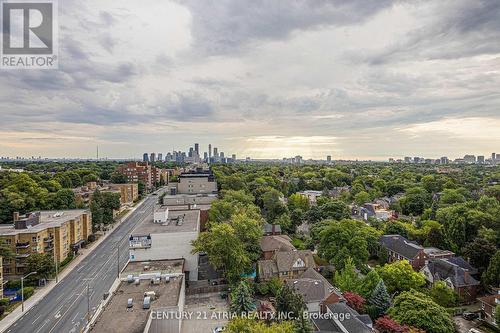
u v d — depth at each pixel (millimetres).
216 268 67750
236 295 49719
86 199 126062
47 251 73688
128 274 58562
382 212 116562
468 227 82125
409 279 58031
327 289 55875
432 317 43469
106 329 38781
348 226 72000
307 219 106000
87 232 92375
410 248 73750
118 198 120000
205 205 109938
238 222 70312
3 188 111188
